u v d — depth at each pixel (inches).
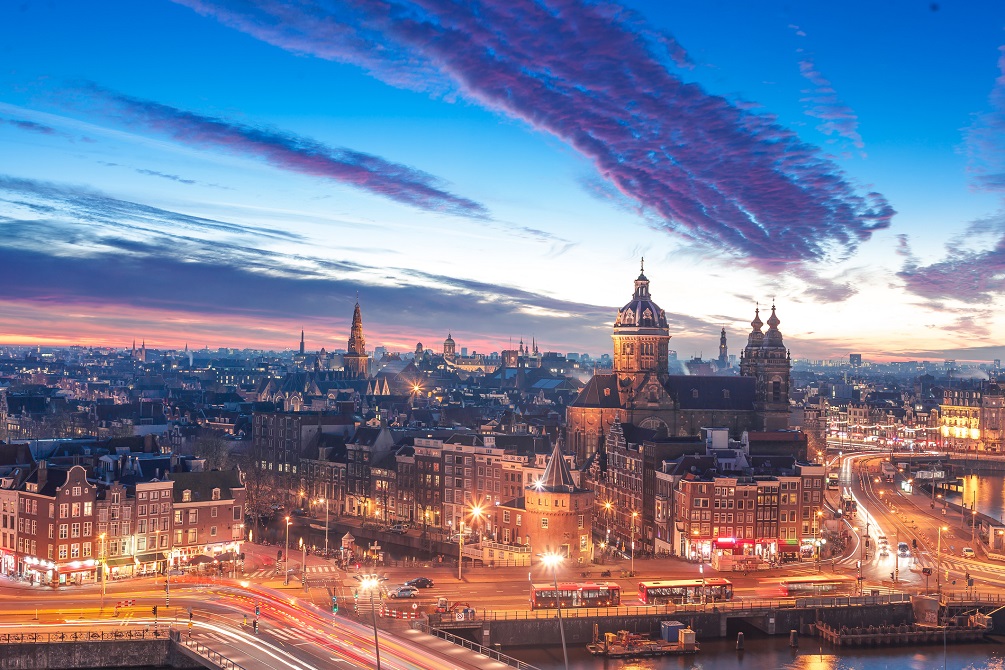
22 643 5989.2
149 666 6092.5
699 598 7391.7
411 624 6466.5
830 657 6870.1
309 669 5418.3
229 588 7426.2
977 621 7401.6
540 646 6840.6
